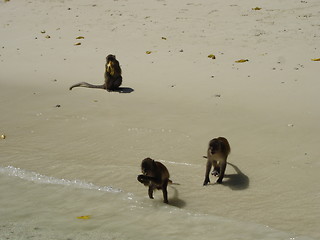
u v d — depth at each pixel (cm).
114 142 1144
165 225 817
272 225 786
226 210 843
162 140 1141
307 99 1373
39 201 928
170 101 1409
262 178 948
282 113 1282
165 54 1873
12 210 901
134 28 2236
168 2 2677
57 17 2495
